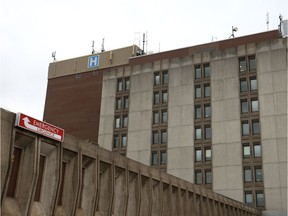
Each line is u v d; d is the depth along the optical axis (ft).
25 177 61.00
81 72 320.70
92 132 294.87
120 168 85.30
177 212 107.04
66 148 69.31
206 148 223.71
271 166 203.31
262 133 210.79
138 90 255.50
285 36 234.17
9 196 60.03
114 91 264.31
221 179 213.05
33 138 62.23
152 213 96.37
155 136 240.94
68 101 316.81
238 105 221.46
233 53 232.12
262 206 199.93
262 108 214.69
